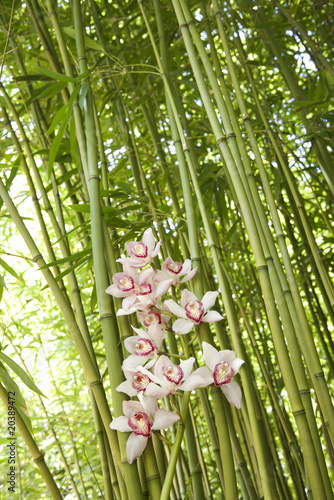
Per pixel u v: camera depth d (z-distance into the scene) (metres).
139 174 1.49
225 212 1.59
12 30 1.46
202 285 0.93
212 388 0.86
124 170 1.76
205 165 1.54
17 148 1.22
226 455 0.83
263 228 1.08
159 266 1.22
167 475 0.77
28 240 1.03
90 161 1.00
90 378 0.96
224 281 0.96
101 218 0.97
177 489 1.38
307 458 0.83
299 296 1.11
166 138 1.85
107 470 1.07
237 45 1.42
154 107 2.06
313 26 2.00
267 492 0.87
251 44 1.83
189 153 1.04
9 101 1.22
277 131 1.66
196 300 0.85
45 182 2.51
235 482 0.82
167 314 0.87
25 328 1.89
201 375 0.81
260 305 2.09
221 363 0.80
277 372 2.00
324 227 2.17
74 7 1.12
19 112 1.51
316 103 1.47
